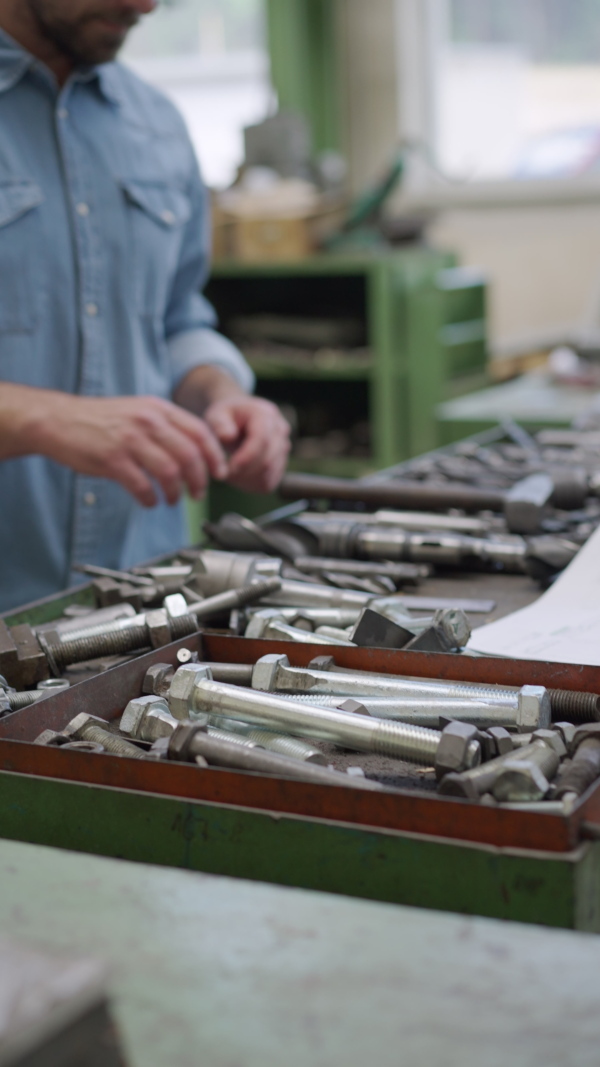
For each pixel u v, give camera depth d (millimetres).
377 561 1326
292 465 3475
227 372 1938
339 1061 447
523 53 3877
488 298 3568
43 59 1652
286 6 3688
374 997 484
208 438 1386
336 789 645
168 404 1406
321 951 521
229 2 4125
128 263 1746
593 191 3725
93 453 1358
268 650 961
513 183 3830
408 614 1100
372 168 4078
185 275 2018
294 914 552
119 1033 404
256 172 3551
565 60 3834
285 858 645
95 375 1729
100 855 675
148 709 815
